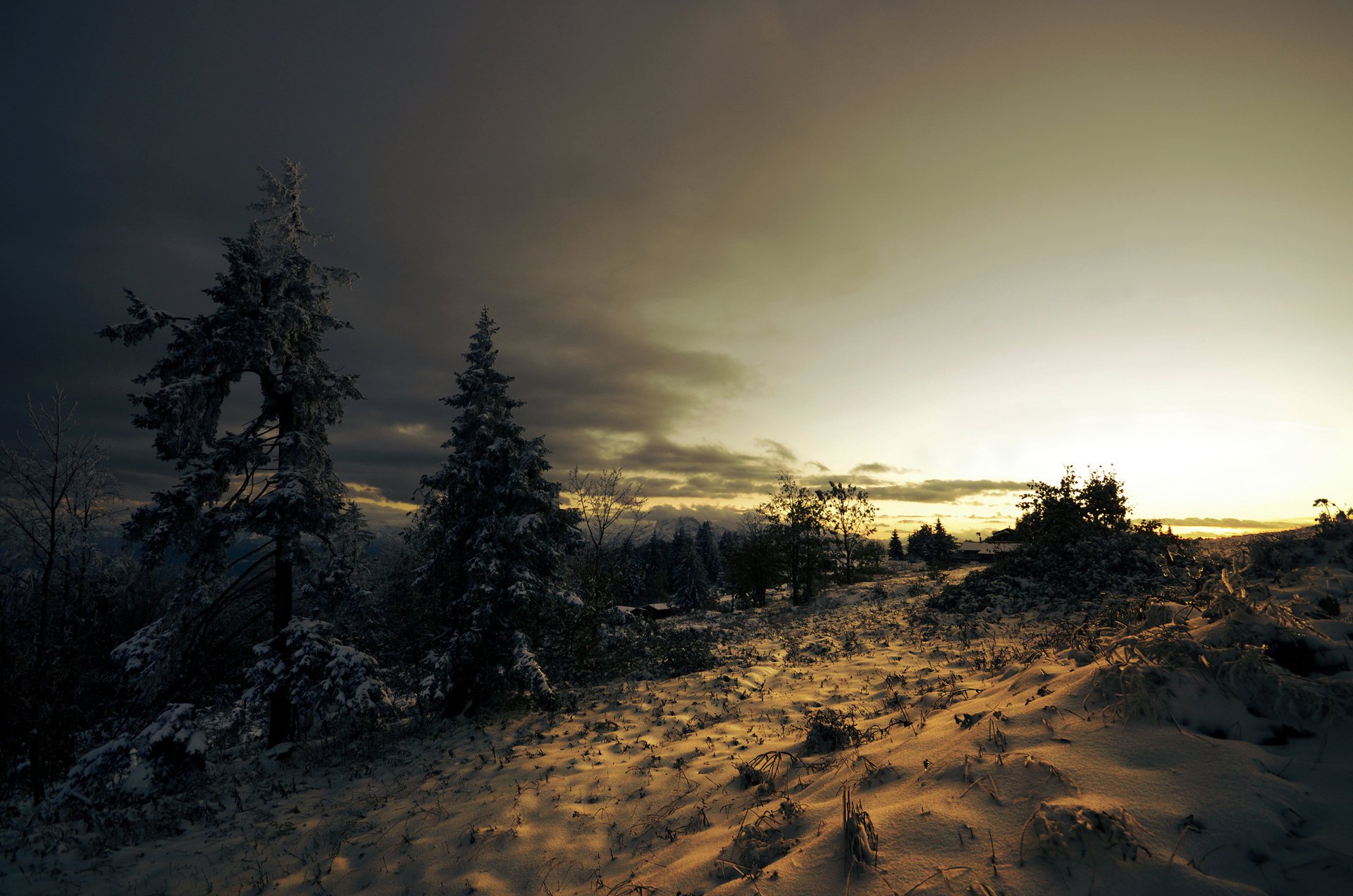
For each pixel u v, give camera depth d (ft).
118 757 32.65
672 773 23.67
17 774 31.09
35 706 32.35
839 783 15.06
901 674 34.88
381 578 82.94
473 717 44.55
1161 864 7.79
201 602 39.11
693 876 13.05
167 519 37.14
